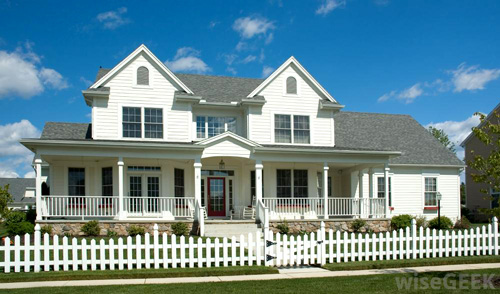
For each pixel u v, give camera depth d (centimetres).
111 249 1098
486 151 3178
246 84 2612
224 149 2009
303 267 1188
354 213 2219
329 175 2556
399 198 2595
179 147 1908
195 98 2180
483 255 1341
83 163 2094
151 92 2162
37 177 1792
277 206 2239
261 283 974
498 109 2980
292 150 2058
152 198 2053
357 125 2834
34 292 885
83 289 915
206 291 893
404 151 2678
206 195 2291
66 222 1798
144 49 2155
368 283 971
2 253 1370
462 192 6712
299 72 2389
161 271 1071
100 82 2083
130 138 2109
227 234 1864
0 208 1708
